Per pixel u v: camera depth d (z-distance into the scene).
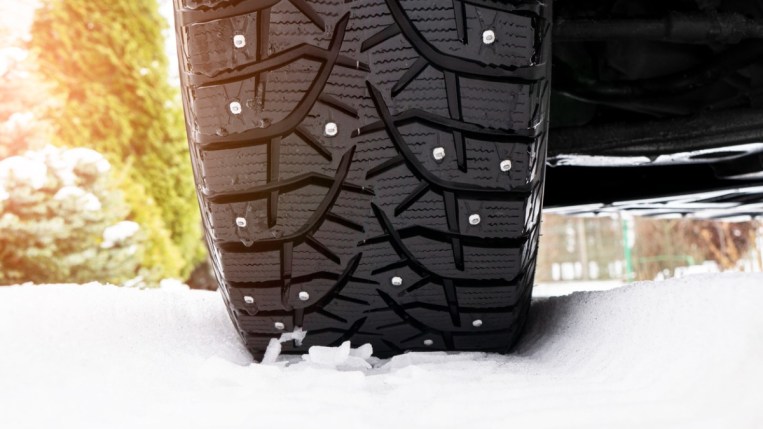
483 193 0.80
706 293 0.73
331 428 0.52
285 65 0.76
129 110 5.31
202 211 0.90
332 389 0.68
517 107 0.77
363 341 0.93
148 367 0.77
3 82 4.02
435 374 0.77
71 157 3.80
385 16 0.74
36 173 3.55
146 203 4.80
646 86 1.35
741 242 7.11
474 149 0.78
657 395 0.58
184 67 0.79
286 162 0.79
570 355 0.84
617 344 0.76
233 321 0.97
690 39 1.21
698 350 0.63
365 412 0.58
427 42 0.74
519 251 0.84
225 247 0.86
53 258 3.58
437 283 0.86
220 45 0.76
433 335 0.93
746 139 1.30
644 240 8.66
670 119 1.34
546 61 0.79
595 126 1.36
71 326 0.91
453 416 0.56
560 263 15.27
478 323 0.91
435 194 0.80
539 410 0.55
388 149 0.78
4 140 3.82
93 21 5.11
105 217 3.85
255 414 0.55
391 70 0.75
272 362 0.93
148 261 4.47
